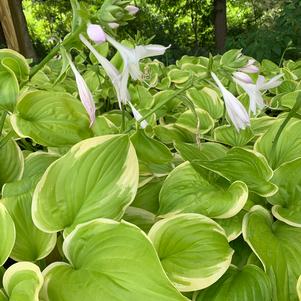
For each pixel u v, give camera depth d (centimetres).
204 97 200
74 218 99
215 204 110
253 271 99
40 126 120
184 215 102
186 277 92
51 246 101
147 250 84
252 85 123
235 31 1109
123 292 81
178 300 78
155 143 128
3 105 114
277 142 142
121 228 90
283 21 590
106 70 99
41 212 97
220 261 95
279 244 106
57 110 124
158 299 79
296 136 141
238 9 1181
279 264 100
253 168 120
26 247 101
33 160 132
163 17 1107
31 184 111
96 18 97
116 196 100
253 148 146
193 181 118
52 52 113
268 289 95
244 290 95
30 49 450
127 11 95
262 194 113
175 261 95
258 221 109
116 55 174
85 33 99
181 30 1067
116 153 102
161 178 132
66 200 99
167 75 249
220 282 98
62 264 91
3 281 86
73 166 101
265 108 222
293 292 97
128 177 101
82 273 87
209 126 177
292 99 194
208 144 153
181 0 1081
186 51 875
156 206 121
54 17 1066
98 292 82
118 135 104
